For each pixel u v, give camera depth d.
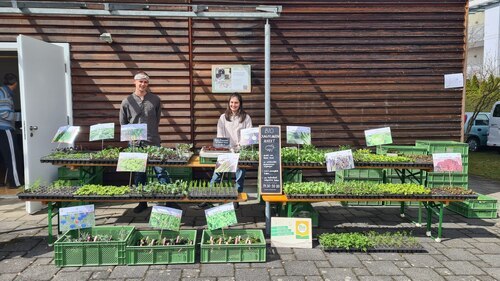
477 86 15.90
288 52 6.44
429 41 6.57
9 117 6.51
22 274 3.49
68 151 5.29
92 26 6.14
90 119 6.28
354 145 6.64
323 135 6.59
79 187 4.35
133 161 4.36
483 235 4.69
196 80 6.36
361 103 6.59
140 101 5.29
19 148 7.23
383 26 6.50
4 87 6.53
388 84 6.60
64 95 6.11
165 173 5.22
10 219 5.09
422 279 3.49
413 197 4.29
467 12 6.55
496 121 12.89
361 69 6.55
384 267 3.73
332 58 6.49
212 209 4.00
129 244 3.81
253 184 6.61
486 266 3.78
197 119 6.43
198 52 6.31
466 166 5.95
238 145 5.51
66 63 6.12
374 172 5.89
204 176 6.50
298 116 6.54
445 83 6.62
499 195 6.97
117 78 6.27
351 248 4.07
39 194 4.03
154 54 6.29
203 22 6.28
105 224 4.93
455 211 5.69
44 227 4.78
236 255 3.79
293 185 4.47
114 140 6.33
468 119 14.20
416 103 6.65
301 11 6.38
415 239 4.34
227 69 6.36
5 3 4.59
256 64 6.41
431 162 4.92
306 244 4.19
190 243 3.91
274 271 3.62
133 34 6.21
